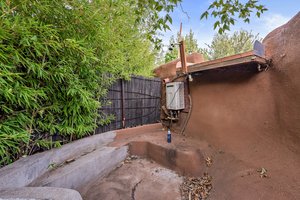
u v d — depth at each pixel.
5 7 1.59
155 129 5.00
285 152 2.12
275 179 2.04
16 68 1.91
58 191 1.44
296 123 2.02
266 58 2.50
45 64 2.08
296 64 2.05
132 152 3.83
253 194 2.05
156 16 2.52
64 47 2.13
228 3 2.19
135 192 2.52
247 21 2.36
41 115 2.33
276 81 2.35
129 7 3.61
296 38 2.13
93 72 2.93
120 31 3.86
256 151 2.48
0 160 1.95
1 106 1.81
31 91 1.95
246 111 2.77
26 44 1.75
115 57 3.60
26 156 2.26
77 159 2.77
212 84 3.50
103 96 3.77
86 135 3.46
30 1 1.76
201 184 2.66
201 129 3.67
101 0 2.87
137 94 5.05
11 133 1.89
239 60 2.54
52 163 2.45
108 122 3.95
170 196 2.44
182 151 3.08
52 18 2.13
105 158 3.05
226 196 2.25
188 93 4.14
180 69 4.06
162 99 5.05
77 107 2.70
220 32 2.43
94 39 2.69
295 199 1.74
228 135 3.02
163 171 3.15
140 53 5.44
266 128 2.44
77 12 2.24
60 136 2.87
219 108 3.29
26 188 1.51
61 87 2.50
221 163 2.84
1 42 1.60
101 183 2.75
